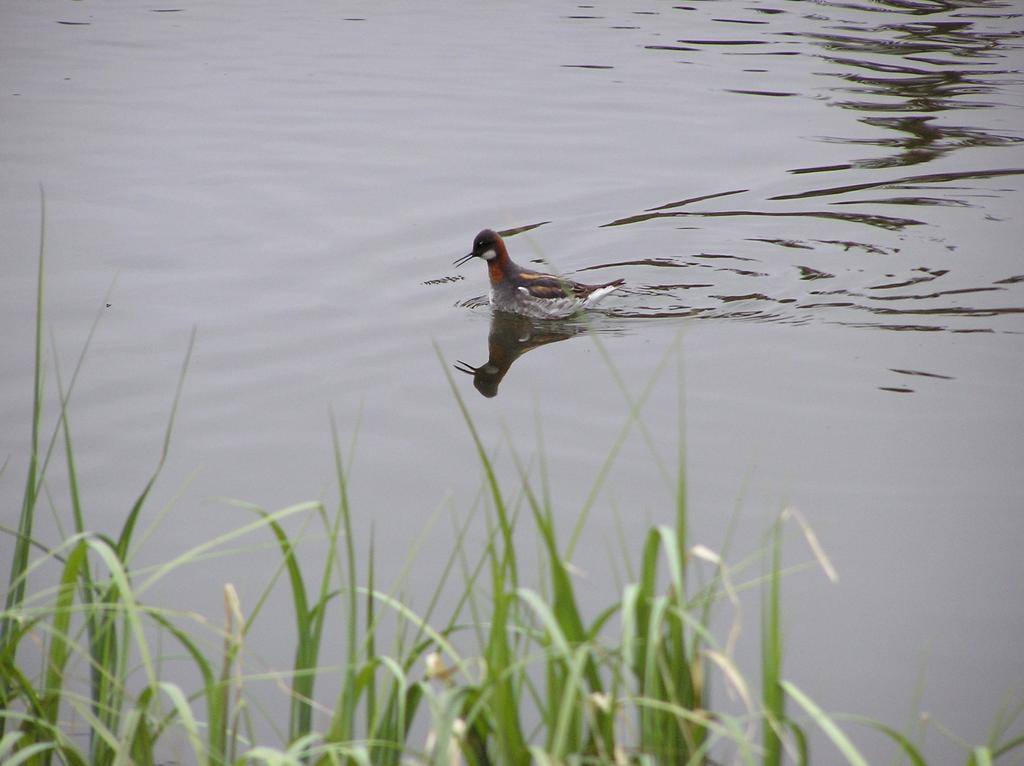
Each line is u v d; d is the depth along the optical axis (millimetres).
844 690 9047
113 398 13742
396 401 13859
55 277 17219
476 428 13164
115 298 16578
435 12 34094
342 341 15578
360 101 26031
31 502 7609
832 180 21812
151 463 12344
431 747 6219
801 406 13594
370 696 7035
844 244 19125
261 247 18609
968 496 11586
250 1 35375
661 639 6387
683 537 6488
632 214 20484
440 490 11859
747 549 10781
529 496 6363
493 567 6387
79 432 12953
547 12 33938
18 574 7582
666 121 24844
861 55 29375
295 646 9656
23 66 28203
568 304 16672
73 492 7449
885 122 24719
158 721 6656
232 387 14109
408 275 17906
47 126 24078
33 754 6711
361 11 34219
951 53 29406
